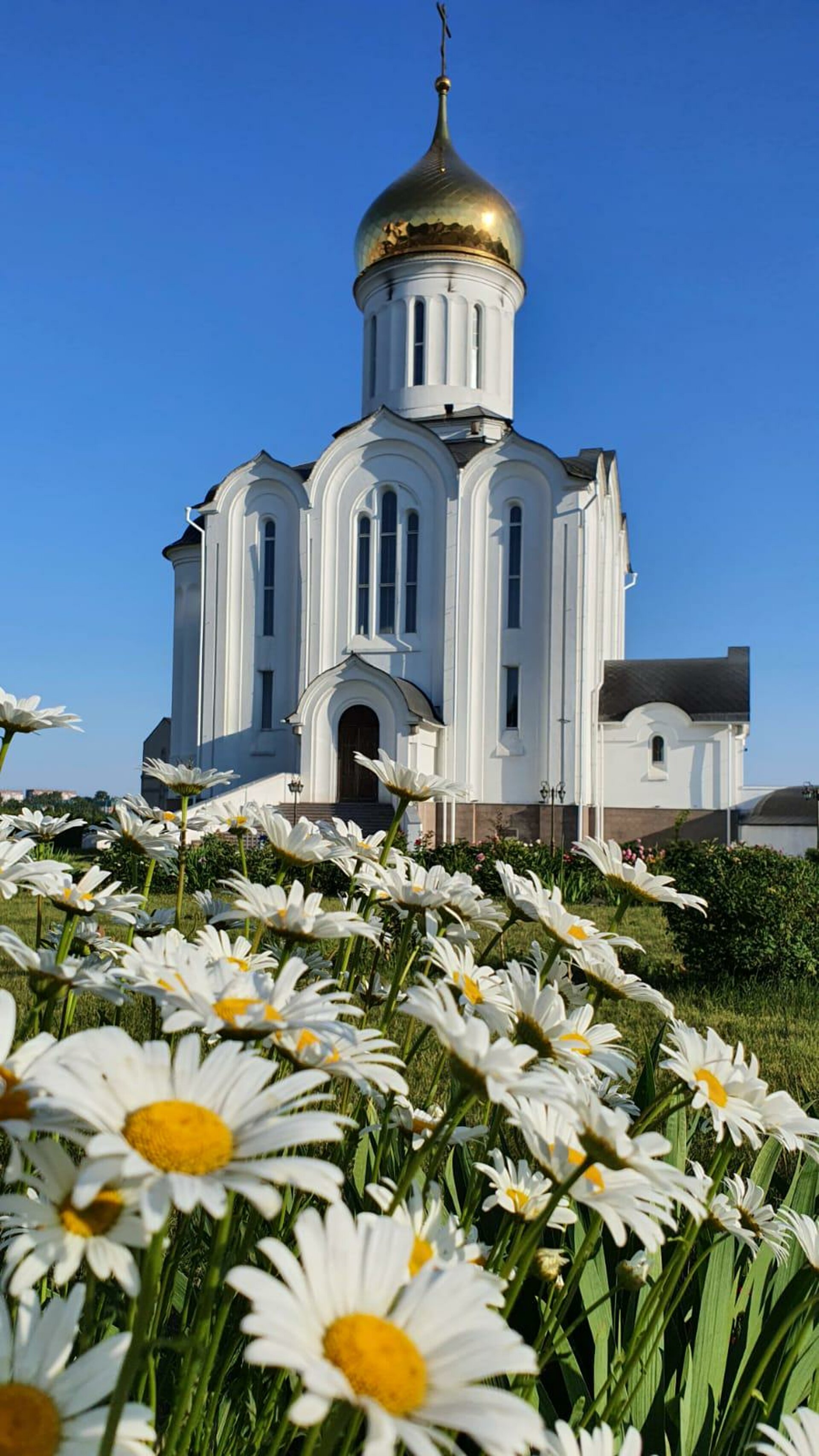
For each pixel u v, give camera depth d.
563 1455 1.68
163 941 2.40
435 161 35.66
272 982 1.98
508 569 31.28
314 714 30.75
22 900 13.28
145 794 36.88
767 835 32.53
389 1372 1.09
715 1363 2.67
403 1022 4.60
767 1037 9.11
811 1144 2.33
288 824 3.07
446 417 34.34
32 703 3.45
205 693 33.62
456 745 30.84
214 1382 2.21
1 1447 1.15
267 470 33.62
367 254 36.22
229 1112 1.30
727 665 33.62
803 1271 2.52
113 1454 1.17
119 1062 1.31
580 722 30.00
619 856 3.33
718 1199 2.59
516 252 36.19
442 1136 2.38
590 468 32.81
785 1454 1.67
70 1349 1.26
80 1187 1.13
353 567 32.56
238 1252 1.85
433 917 2.93
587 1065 2.28
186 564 37.22
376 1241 1.24
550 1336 2.53
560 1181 1.88
